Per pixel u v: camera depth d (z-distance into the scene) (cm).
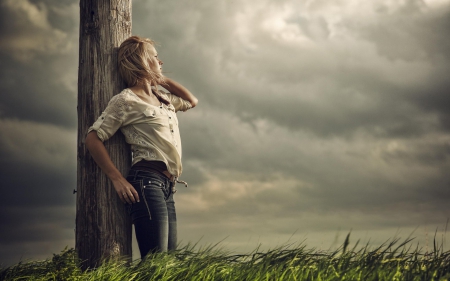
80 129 334
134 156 309
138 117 304
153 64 328
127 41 329
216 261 290
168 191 308
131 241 329
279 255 285
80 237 325
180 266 286
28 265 300
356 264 260
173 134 312
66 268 283
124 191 296
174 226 316
